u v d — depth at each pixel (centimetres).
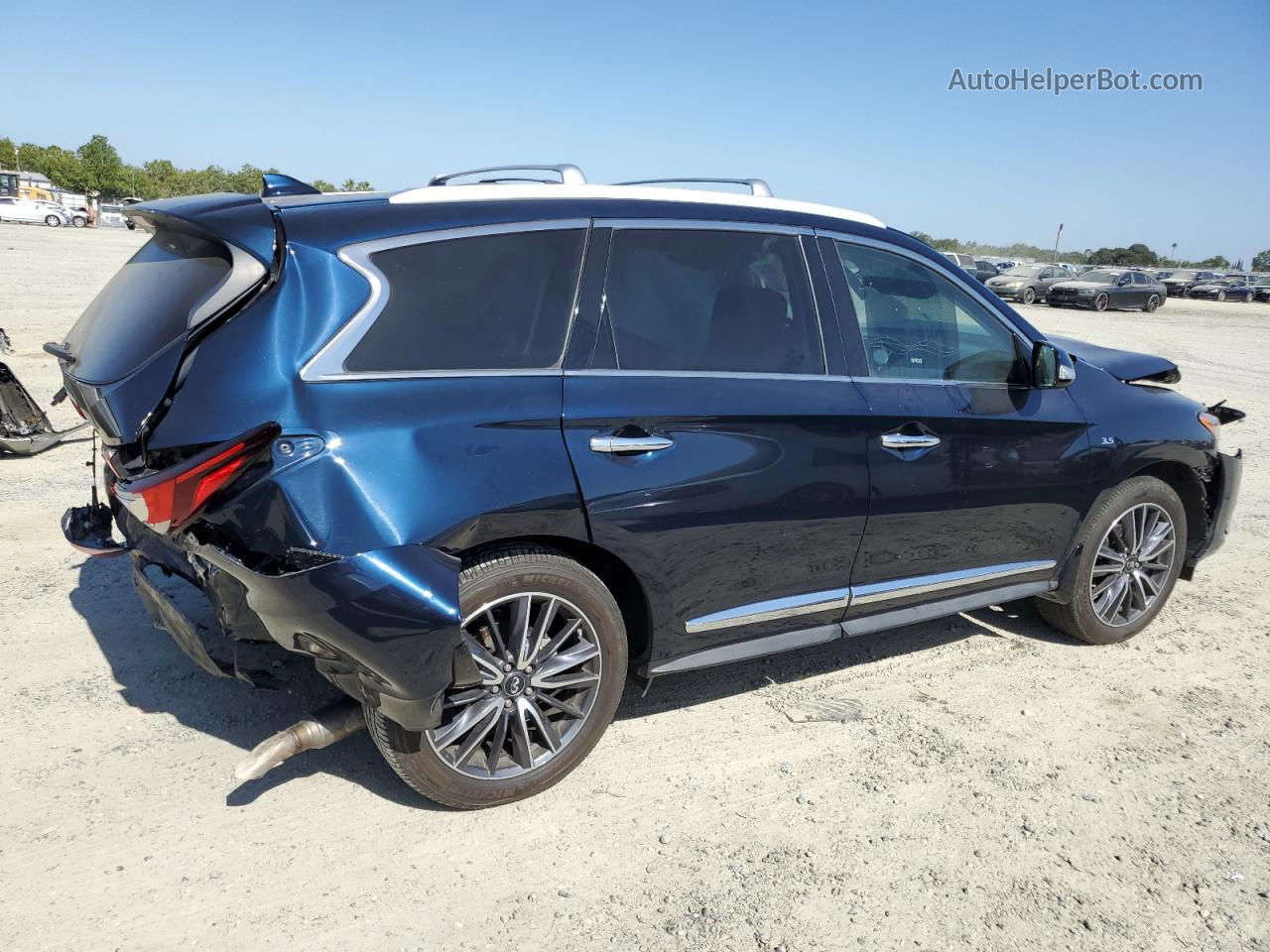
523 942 259
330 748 346
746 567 342
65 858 280
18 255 2417
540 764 318
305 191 322
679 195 348
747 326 345
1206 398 1340
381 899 272
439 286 293
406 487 273
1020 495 409
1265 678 440
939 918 275
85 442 753
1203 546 497
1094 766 359
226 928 258
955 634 477
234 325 271
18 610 440
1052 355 402
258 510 264
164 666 395
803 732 374
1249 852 312
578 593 310
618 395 310
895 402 369
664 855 297
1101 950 266
